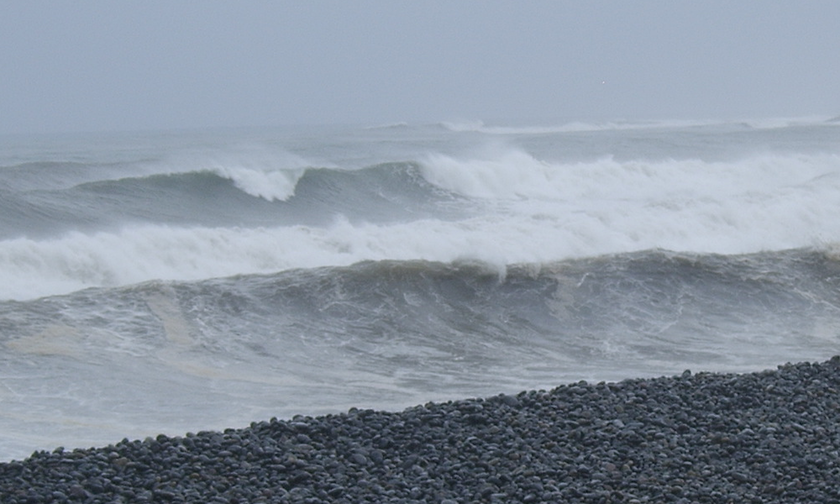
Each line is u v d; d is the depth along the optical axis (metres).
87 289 53.25
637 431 31.22
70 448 32.34
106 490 25.97
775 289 61.69
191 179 88.69
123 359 43.97
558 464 28.06
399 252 64.88
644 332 53.25
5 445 32.34
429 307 55.78
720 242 72.81
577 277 61.12
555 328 53.81
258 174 91.38
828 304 60.00
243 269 61.59
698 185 104.38
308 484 26.72
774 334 53.28
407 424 31.84
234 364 44.69
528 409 33.84
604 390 36.38
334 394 40.28
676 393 36.16
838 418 33.50
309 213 88.44
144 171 96.44
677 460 28.48
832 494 25.78
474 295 57.97
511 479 26.84
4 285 54.69
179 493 25.72
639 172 107.81
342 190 94.44
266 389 40.78
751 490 26.25
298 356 46.59
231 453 28.89
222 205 88.06
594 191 100.50
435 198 95.25
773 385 37.28
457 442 30.30
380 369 44.94
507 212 88.69
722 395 36.16
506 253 64.12
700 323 55.16
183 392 39.84
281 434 30.83
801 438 30.83
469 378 43.53
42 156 143.00
